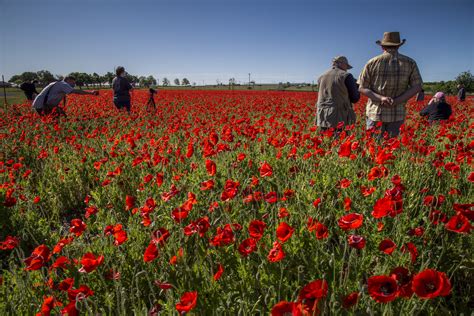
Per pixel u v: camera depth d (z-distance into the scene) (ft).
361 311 6.91
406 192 12.16
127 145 22.82
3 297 8.50
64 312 6.73
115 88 43.27
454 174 13.11
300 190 12.90
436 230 9.59
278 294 7.51
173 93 109.29
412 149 15.53
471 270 8.99
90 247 10.45
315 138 16.40
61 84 35.55
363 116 39.29
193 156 18.80
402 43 19.06
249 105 62.39
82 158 19.66
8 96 138.82
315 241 9.48
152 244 7.64
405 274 5.63
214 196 13.03
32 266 7.68
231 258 9.23
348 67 21.70
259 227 7.64
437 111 32.94
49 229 13.55
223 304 7.44
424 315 7.45
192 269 8.54
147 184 15.33
